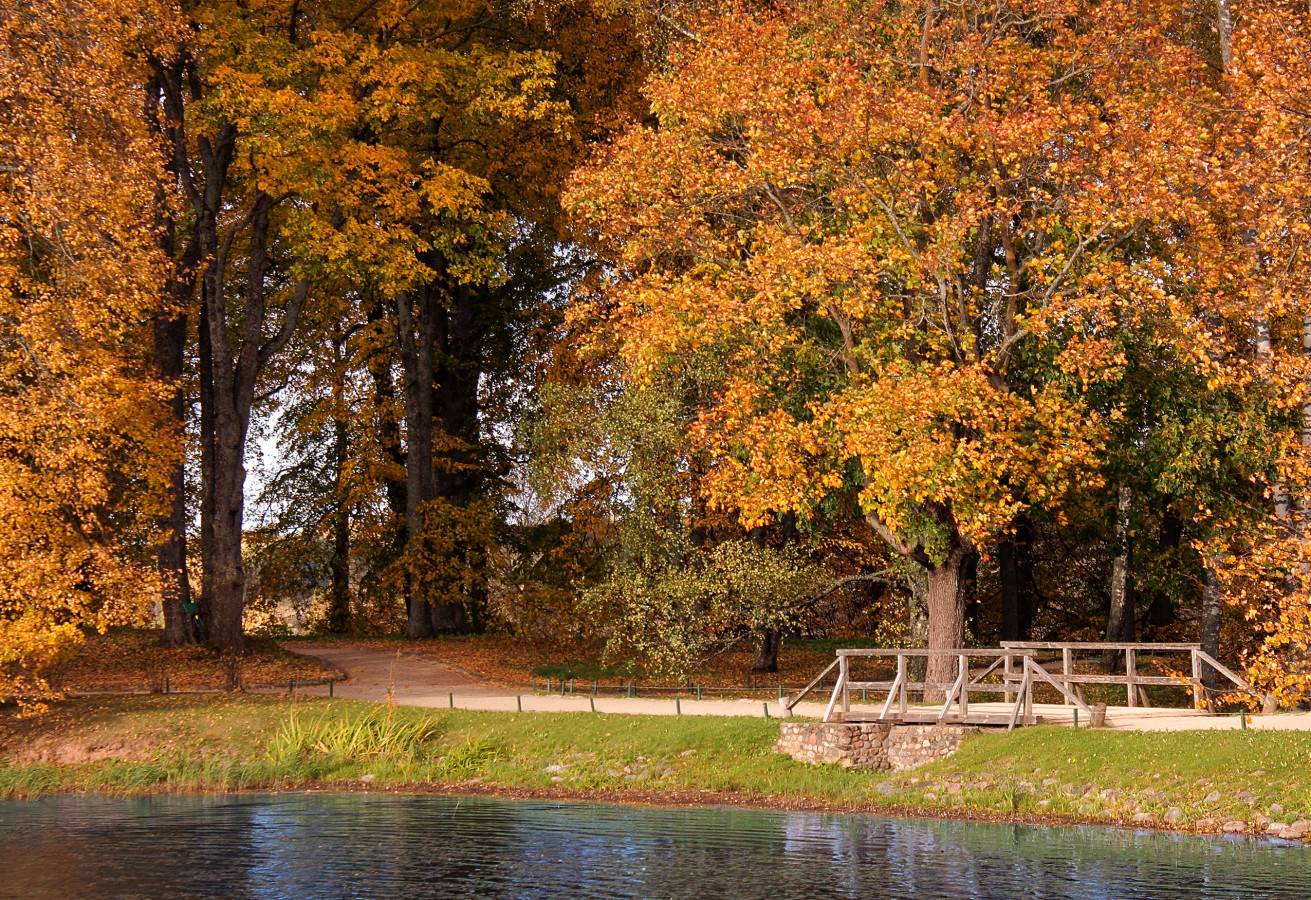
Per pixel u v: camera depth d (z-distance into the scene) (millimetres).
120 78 24438
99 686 27750
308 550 46000
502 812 18312
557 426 30156
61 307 22562
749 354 23422
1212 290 20812
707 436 24547
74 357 22141
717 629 28219
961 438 21156
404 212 30141
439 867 14359
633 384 27812
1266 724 19016
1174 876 13102
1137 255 23234
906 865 14031
